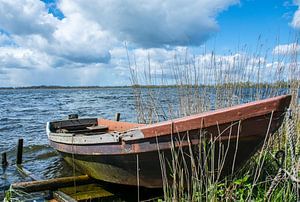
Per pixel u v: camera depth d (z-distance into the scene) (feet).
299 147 15.01
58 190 18.19
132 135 14.73
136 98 24.21
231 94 20.18
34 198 17.49
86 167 18.84
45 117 70.59
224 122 12.30
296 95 18.76
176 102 21.81
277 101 11.38
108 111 78.54
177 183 13.91
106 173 17.49
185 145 13.23
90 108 91.25
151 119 23.25
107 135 16.06
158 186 15.56
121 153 15.38
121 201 16.76
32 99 171.53
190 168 13.71
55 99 169.17
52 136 22.25
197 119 12.77
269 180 12.70
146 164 14.80
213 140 12.67
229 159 13.12
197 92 20.97
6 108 99.66
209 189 12.18
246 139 12.41
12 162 28.30
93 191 18.19
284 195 12.07
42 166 26.35
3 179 22.80
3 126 55.88
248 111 11.91
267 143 14.23
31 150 33.50
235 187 12.60
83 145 17.84
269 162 14.74
